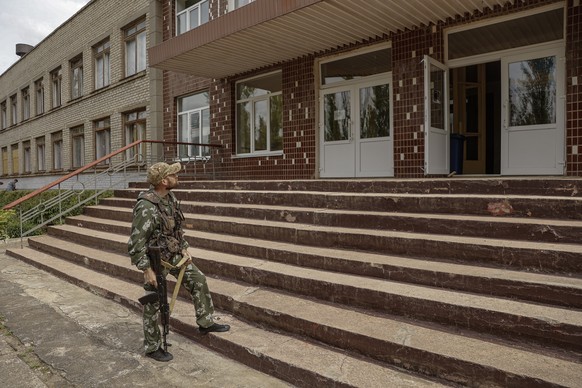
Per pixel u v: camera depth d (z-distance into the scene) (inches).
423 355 122.5
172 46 399.5
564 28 267.4
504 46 298.5
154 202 149.4
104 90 683.4
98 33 695.7
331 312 156.8
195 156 513.3
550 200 174.7
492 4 283.7
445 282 152.5
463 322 134.4
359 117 378.3
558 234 157.8
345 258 180.4
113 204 414.6
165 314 150.4
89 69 722.8
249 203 293.6
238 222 252.1
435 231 186.7
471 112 394.9
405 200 214.2
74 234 355.6
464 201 196.2
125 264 265.3
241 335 157.9
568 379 103.4
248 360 146.3
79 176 727.7
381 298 152.6
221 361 151.5
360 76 376.8
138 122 621.6
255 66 440.5
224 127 495.8
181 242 156.7
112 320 200.4
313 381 127.3
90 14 714.2
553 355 116.0
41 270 307.7
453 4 284.0
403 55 334.0
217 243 239.0
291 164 424.2
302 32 335.0
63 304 225.5
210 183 361.1
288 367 133.6
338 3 280.1
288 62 420.2
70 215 430.0
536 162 287.3
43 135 901.8
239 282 201.2
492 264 157.5
